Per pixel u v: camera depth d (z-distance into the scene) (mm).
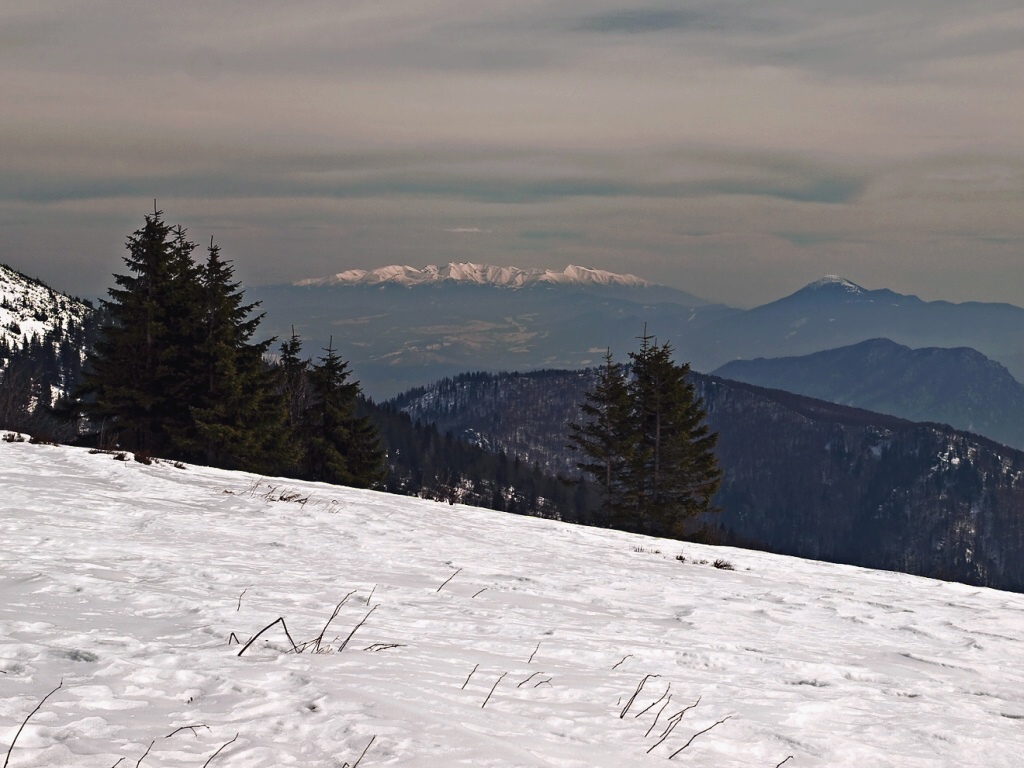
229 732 3891
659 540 23750
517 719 4777
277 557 10891
